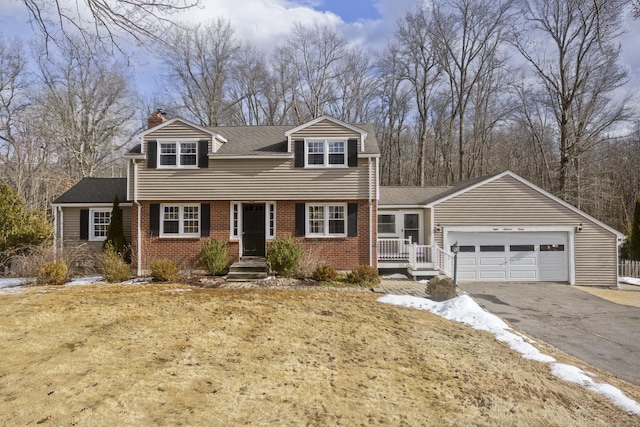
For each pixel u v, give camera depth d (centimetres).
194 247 1595
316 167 1579
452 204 1750
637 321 1141
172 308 1037
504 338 898
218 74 3434
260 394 559
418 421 507
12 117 2917
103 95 3447
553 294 1516
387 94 3709
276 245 1509
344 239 1595
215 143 1608
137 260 1584
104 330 840
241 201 1599
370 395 577
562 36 2605
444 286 1212
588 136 2702
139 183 1573
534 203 1744
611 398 611
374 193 1588
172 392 550
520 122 3159
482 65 3148
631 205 3158
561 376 693
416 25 3328
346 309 1081
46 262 1456
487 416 530
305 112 3831
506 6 2969
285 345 786
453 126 3531
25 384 558
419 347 809
